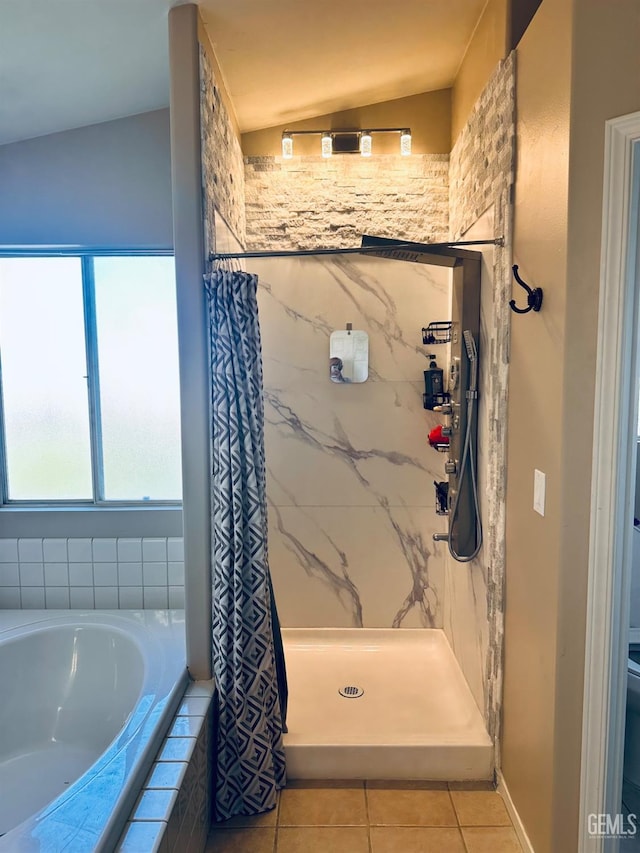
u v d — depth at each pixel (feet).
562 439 5.02
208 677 6.86
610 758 4.99
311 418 9.85
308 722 7.89
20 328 9.14
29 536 9.23
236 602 6.49
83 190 8.80
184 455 6.64
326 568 10.11
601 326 4.72
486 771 7.16
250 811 6.59
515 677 6.44
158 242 8.86
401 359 9.71
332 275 9.62
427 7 6.88
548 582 5.40
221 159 7.63
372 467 9.92
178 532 9.23
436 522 9.98
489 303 7.20
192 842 5.61
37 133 8.62
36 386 9.24
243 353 6.56
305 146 9.50
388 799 6.89
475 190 7.80
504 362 6.58
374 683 9.00
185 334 6.51
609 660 4.91
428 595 10.14
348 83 8.55
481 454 7.72
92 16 6.11
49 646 8.36
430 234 9.57
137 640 8.02
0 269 9.09
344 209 9.57
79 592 9.29
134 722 5.85
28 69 6.98
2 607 9.29
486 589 7.45
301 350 9.75
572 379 4.94
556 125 5.09
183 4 6.13
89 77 7.36
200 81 6.40
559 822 5.28
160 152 8.76
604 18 4.59
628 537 4.83
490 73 6.94
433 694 8.66
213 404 6.57
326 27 6.97
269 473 9.96
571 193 4.83
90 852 4.25
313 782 7.19
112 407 9.28
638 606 7.64
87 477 9.41
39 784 7.27
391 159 9.47
